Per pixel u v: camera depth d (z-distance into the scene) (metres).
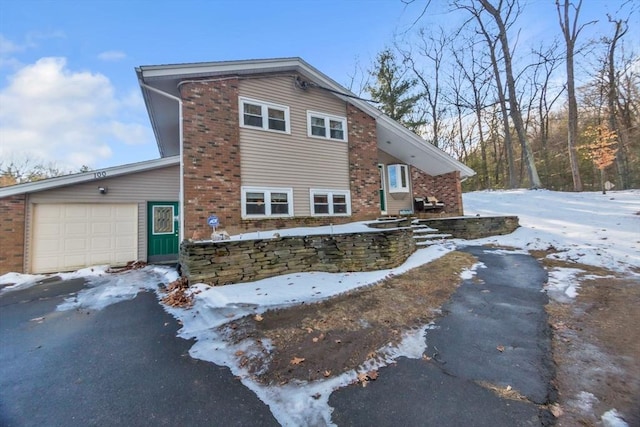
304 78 9.73
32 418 2.50
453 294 5.32
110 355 3.57
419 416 2.38
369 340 3.73
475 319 4.27
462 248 9.08
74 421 2.45
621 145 20.95
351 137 10.59
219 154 8.02
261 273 6.44
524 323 4.07
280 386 2.86
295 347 3.61
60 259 8.91
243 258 6.29
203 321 4.51
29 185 8.51
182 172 7.54
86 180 9.20
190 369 3.22
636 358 3.09
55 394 2.82
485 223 10.94
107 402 2.68
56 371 3.23
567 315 4.24
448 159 13.31
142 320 4.70
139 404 2.64
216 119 8.06
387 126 11.54
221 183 7.98
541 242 9.05
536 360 3.16
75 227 9.16
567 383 2.74
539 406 2.45
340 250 7.02
